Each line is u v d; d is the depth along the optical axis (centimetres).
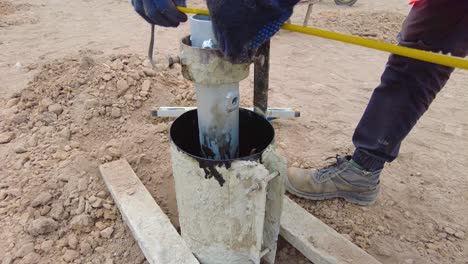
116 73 273
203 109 129
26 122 249
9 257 160
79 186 192
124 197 175
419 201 199
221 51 109
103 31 489
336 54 431
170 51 407
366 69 387
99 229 175
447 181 215
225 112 127
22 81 321
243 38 98
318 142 246
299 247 160
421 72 151
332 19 565
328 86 339
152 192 198
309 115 281
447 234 179
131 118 253
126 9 613
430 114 297
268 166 124
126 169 195
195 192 130
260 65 141
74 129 237
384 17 569
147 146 226
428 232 179
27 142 225
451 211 193
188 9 115
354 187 187
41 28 498
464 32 142
